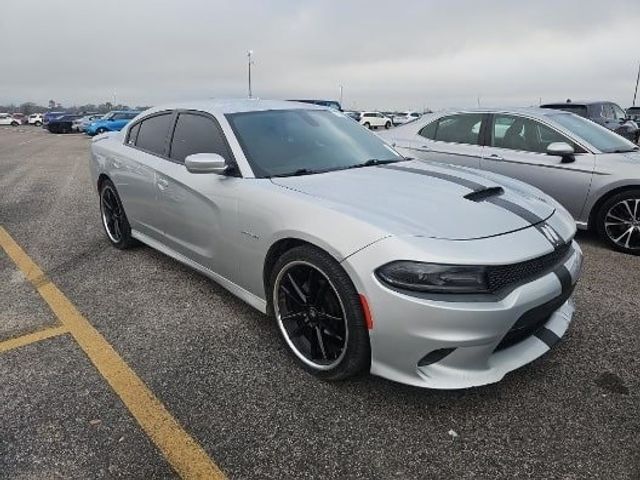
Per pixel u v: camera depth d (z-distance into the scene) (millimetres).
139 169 4066
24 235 5473
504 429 2256
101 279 4082
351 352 2422
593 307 3523
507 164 5512
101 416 2363
